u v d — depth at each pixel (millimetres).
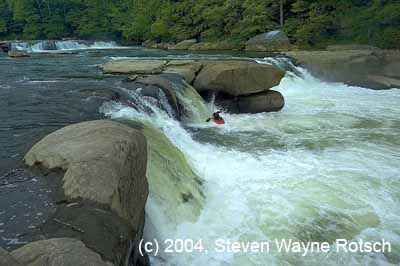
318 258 4742
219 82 12047
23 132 6723
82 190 3697
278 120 11273
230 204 6039
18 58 19719
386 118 11562
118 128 4902
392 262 4668
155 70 12828
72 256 2602
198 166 7348
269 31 31781
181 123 10391
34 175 4434
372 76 19516
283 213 5723
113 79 11586
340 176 6949
